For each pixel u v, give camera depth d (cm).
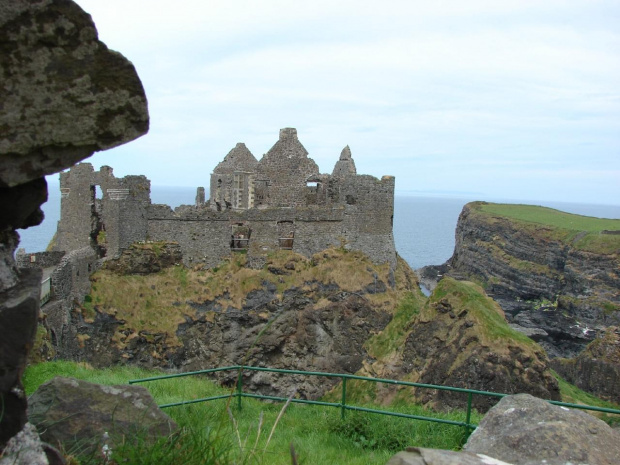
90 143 665
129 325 3659
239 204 4572
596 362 4938
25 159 639
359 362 3994
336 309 4094
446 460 725
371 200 4369
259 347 3994
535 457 787
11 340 639
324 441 1358
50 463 734
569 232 10200
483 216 11756
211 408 1528
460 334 3284
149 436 946
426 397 3191
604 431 854
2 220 682
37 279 705
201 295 3947
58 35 632
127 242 3891
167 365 3738
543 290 10069
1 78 613
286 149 4556
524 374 3036
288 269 4156
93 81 656
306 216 4253
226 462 840
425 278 11919
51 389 1006
